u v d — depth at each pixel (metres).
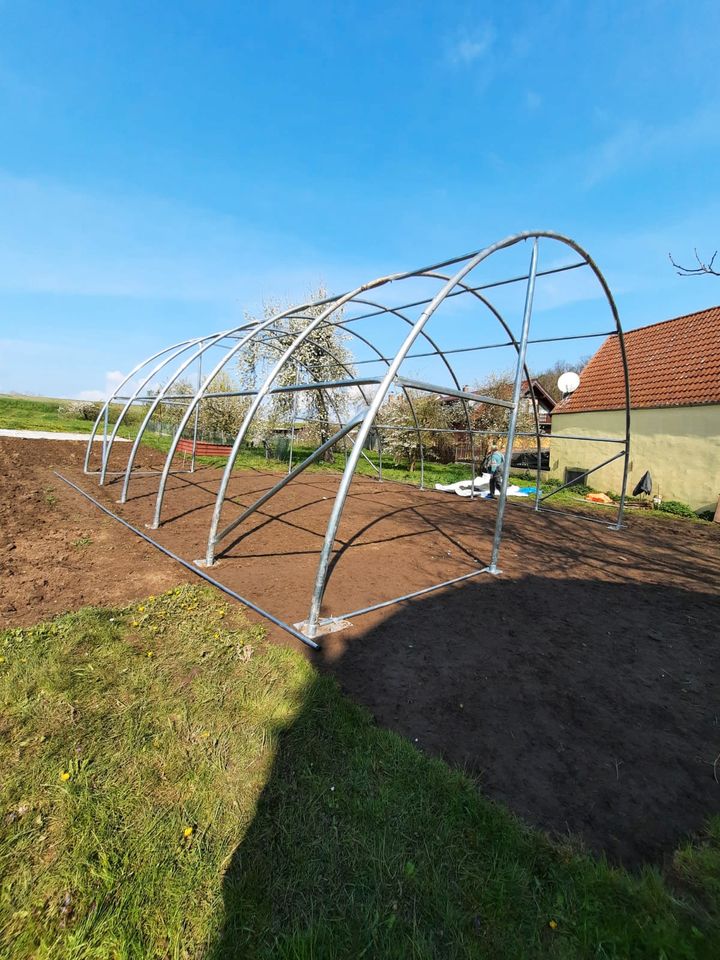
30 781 1.83
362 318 6.86
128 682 2.48
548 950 1.35
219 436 17.00
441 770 2.01
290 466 13.12
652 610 4.00
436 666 2.91
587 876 1.57
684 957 1.33
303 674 2.64
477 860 1.61
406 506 8.34
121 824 1.67
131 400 8.10
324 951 1.31
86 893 1.44
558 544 6.17
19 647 2.70
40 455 12.01
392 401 16.41
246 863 1.56
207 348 6.95
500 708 2.53
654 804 1.93
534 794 1.95
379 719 2.37
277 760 2.01
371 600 3.88
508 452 4.62
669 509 9.36
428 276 4.68
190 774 1.91
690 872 1.62
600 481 11.56
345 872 1.55
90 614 3.16
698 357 10.41
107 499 7.24
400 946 1.33
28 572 4.02
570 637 3.42
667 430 9.96
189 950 1.31
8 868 1.51
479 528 6.88
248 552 4.99
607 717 2.51
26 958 1.28
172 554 4.69
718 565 5.52
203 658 2.76
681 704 2.66
